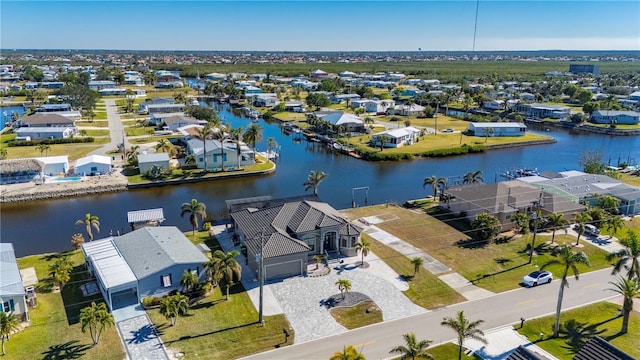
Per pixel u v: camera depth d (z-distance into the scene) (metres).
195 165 110.88
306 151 138.00
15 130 142.38
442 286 56.28
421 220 78.25
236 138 110.38
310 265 61.38
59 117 149.62
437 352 43.94
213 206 88.44
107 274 52.19
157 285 52.47
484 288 55.94
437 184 92.50
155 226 71.12
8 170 95.25
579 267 61.38
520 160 130.25
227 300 52.66
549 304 52.31
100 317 43.56
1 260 55.12
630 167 114.69
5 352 42.81
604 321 48.91
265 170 110.62
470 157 133.88
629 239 53.78
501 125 160.50
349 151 133.88
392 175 113.00
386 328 47.88
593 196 82.81
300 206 69.19
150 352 43.41
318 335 46.62
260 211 68.69
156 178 101.38
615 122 182.12
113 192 95.69
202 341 45.31
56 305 51.28
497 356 43.34
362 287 55.84
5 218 81.88
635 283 46.16
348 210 83.69
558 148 146.75
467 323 41.81
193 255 56.66
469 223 76.56
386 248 67.00
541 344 45.09
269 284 56.47
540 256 64.44
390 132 142.62
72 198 92.12
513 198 77.19
